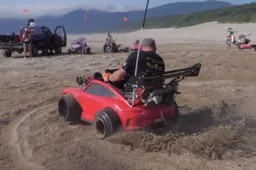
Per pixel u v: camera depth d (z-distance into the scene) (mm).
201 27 62688
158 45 29875
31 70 15406
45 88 11320
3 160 5742
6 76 13844
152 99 5977
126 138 6020
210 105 8773
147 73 6293
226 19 64750
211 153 5426
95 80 6914
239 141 6020
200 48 25234
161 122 6363
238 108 8508
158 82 6230
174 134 6125
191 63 15883
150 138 5973
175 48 25438
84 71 14734
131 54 6438
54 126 7281
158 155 5562
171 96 6520
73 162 5492
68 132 6910
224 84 11625
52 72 14664
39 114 8305
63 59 19656
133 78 6094
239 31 49125
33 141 6496
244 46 21984
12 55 24594
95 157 5637
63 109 7484
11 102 9602
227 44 25188
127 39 47688
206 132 6242
